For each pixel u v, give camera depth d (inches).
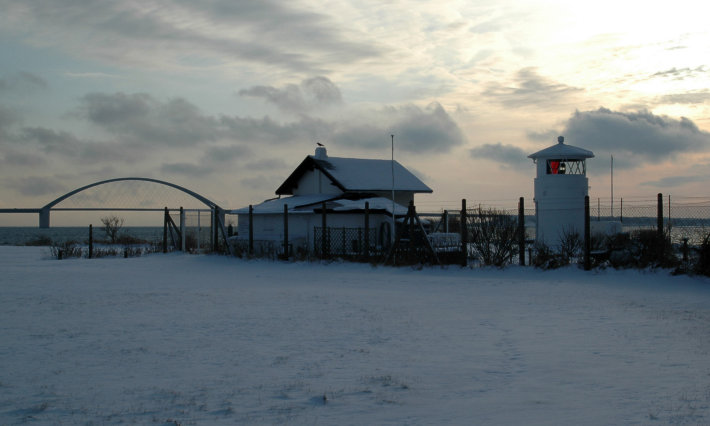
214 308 640.4
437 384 323.0
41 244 3105.3
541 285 844.6
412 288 840.9
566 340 442.3
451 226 1647.4
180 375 349.1
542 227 1353.3
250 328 508.4
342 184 1663.4
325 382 329.4
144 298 738.8
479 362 374.3
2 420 266.8
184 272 1173.1
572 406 278.7
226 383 329.7
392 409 278.2
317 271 1127.0
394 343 438.0
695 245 944.3
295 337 465.4
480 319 551.5
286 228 1339.8
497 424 253.8
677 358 377.7
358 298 724.7
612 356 385.4
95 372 358.0
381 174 1790.1
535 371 348.8
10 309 642.2
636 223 1226.6
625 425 249.1
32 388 323.6
